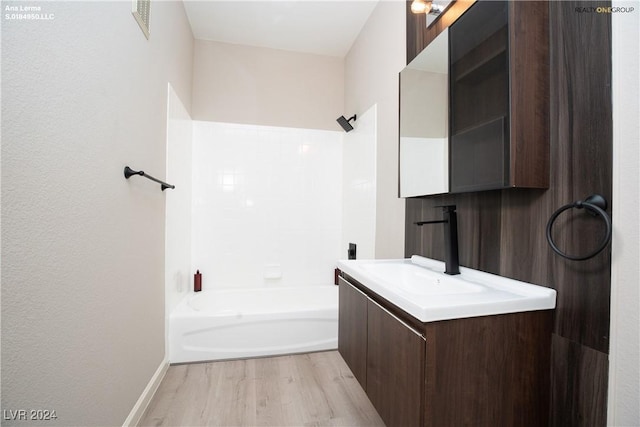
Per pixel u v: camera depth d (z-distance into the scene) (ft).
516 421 2.95
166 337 6.07
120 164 3.84
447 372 2.71
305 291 8.96
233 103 8.87
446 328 2.70
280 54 9.23
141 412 4.56
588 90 2.77
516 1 3.08
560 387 2.97
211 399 5.05
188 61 7.88
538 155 3.13
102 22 3.36
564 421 2.93
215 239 8.71
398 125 5.82
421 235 5.29
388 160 6.56
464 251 4.33
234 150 8.86
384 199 6.76
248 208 8.95
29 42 2.36
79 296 2.98
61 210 2.72
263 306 8.61
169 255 6.23
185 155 7.69
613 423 2.55
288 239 9.25
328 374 5.95
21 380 2.31
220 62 8.79
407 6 5.49
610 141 2.59
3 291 2.15
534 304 2.96
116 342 3.78
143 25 4.47
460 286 3.76
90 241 3.17
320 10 7.38
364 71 7.96
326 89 9.57
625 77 2.48
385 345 3.38
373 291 3.72
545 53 3.18
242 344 6.62
